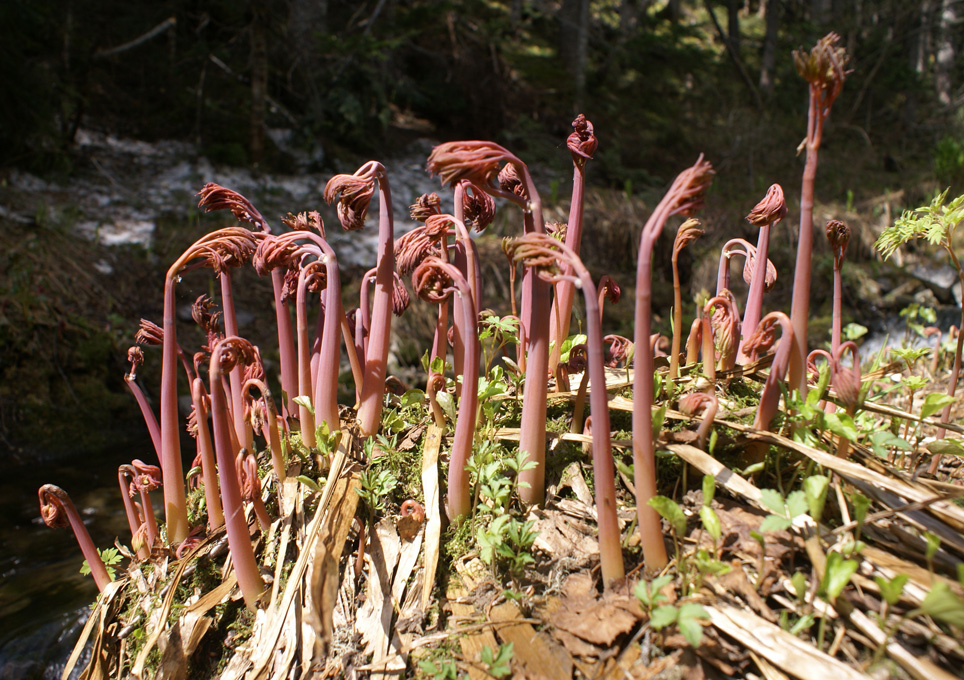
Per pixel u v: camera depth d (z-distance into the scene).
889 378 0.54
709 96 3.63
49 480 1.10
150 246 1.66
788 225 2.45
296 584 0.39
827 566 0.31
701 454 0.39
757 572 0.36
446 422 0.48
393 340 1.54
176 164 2.10
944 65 4.07
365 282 0.51
